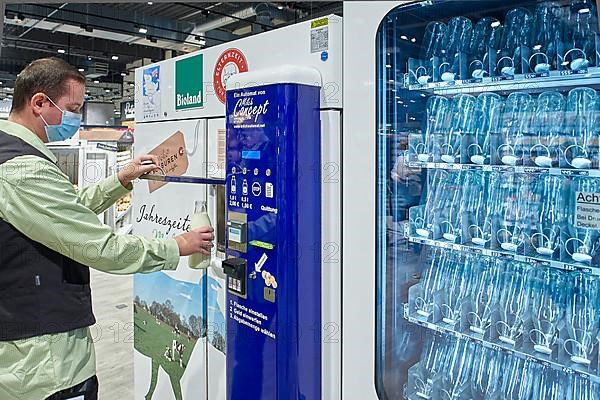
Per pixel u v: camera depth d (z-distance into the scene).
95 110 15.97
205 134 2.43
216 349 2.44
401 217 1.83
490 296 1.76
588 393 1.58
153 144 2.81
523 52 1.65
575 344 1.55
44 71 1.84
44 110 1.86
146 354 2.93
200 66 2.44
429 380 1.94
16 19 7.50
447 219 1.83
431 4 1.67
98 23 8.39
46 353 1.75
